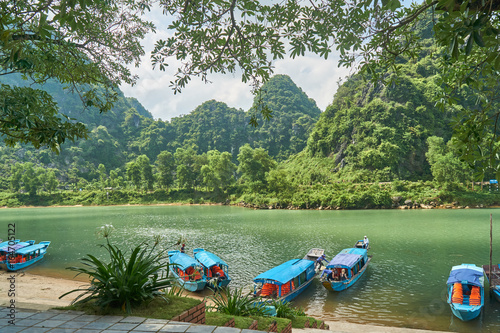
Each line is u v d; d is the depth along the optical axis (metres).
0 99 6.79
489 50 4.01
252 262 32.25
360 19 5.57
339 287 22.91
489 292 20.84
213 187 146.75
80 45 9.27
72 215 89.62
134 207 125.25
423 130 128.38
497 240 41.34
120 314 5.26
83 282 25.53
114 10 9.57
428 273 27.47
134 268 5.83
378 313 19.14
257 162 142.25
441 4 3.77
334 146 153.75
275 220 69.50
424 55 151.25
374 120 139.25
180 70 7.28
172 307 5.57
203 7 6.51
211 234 50.28
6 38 5.27
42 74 8.95
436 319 18.06
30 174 151.50
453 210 84.00
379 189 102.06
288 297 21.33
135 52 10.42
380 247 38.50
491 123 5.88
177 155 176.00
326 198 100.38
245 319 6.72
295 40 6.38
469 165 6.04
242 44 6.88
